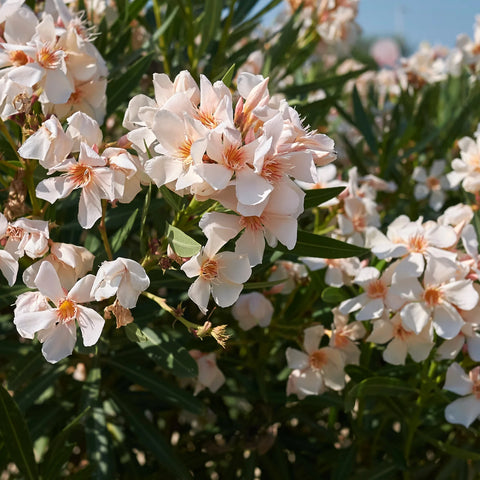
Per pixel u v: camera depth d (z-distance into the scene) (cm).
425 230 84
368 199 95
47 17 78
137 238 101
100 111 82
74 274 77
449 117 121
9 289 83
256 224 74
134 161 76
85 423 86
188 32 98
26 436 81
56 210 88
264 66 105
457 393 84
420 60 134
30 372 85
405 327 82
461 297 81
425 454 99
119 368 90
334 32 116
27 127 77
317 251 80
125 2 96
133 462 96
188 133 72
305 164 72
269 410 95
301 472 101
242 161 71
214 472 103
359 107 110
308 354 89
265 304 90
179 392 89
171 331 92
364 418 94
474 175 93
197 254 73
